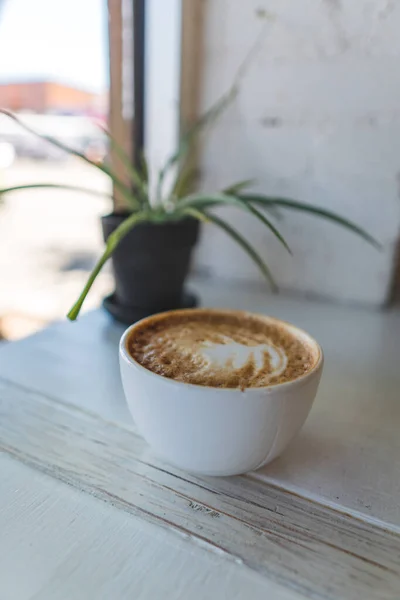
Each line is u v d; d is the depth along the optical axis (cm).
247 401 24
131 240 41
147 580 22
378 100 47
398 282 58
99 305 52
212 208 56
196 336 30
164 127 58
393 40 45
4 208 56
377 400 36
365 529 25
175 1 52
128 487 27
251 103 52
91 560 23
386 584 22
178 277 45
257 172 53
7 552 23
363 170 49
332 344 45
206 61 53
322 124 49
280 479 28
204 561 23
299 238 54
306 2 46
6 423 32
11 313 54
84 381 37
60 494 26
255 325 32
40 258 62
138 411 26
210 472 27
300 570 23
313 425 33
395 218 49
